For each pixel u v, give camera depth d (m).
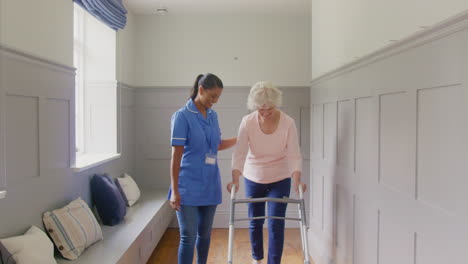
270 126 2.90
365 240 2.50
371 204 2.39
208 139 2.81
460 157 1.47
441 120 1.61
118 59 4.39
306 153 5.17
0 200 2.14
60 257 2.61
